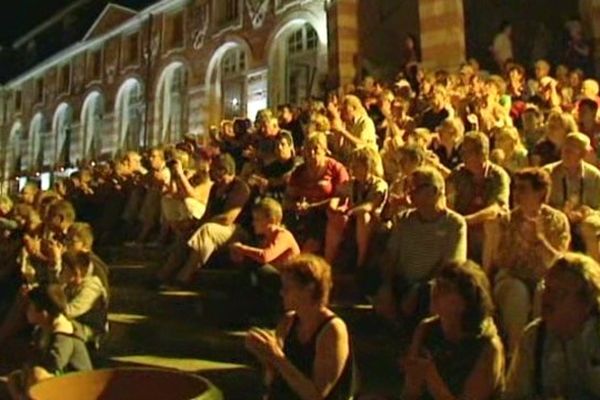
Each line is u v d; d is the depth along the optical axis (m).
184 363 6.17
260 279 6.40
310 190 7.38
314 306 4.08
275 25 24.30
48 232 7.78
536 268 5.00
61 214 7.68
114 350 7.16
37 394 2.75
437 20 17.23
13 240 8.41
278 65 24.44
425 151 7.24
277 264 6.41
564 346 3.76
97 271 6.26
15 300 7.61
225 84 27.02
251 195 8.34
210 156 11.74
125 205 11.43
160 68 29.73
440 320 4.13
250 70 25.42
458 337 3.97
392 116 11.49
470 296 3.92
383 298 5.53
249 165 9.89
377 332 5.85
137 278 8.90
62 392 2.86
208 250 7.66
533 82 12.66
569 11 18.50
